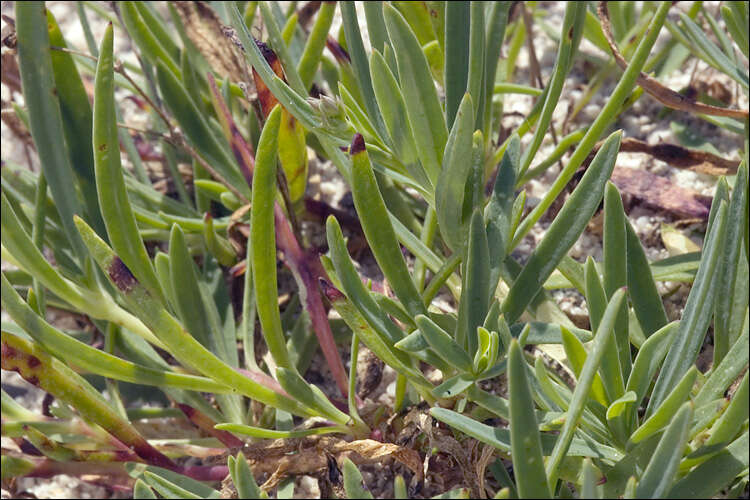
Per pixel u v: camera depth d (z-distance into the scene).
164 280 0.44
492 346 0.39
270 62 0.42
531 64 0.56
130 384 0.50
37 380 0.42
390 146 0.43
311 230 0.54
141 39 0.53
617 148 0.40
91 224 0.46
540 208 0.44
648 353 0.38
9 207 0.41
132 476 0.44
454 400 0.43
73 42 0.69
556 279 0.47
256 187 0.40
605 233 0.40
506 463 0.46
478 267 0.40
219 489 0.46
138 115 0.61
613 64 0.55
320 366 0.51
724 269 0.41
